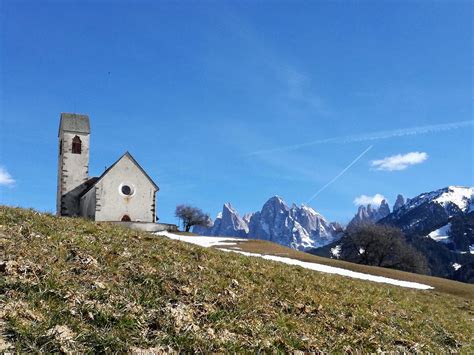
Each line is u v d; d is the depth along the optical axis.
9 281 12.52
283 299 17.41
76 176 86.50
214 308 14.39
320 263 60.19
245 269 20.73
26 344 9.98
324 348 13.58
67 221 22.34
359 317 17.30
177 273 16.53
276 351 12.56
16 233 17.11
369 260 121.69
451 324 21.53
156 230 76.31
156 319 12.57
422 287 47.66
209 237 78.94
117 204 76.06
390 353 14.56
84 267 15.12
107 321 11.85
